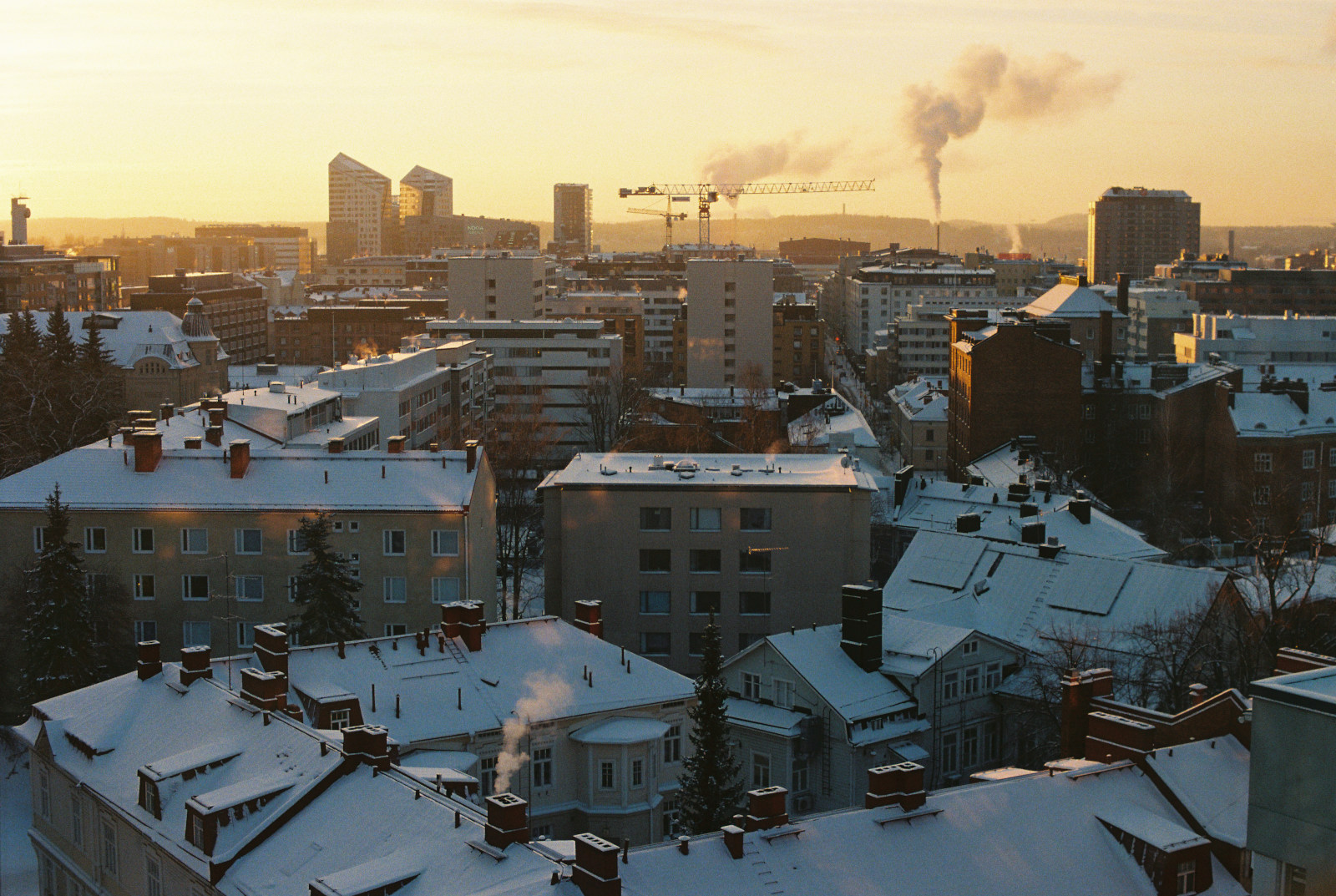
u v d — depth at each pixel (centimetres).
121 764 6450
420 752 6881
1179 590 9131
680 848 4666
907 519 12631
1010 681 8794
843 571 11112
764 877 4644
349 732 5641
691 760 6425
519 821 4834
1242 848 5091
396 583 10512
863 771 7969
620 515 11125
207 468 10825
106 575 10494
